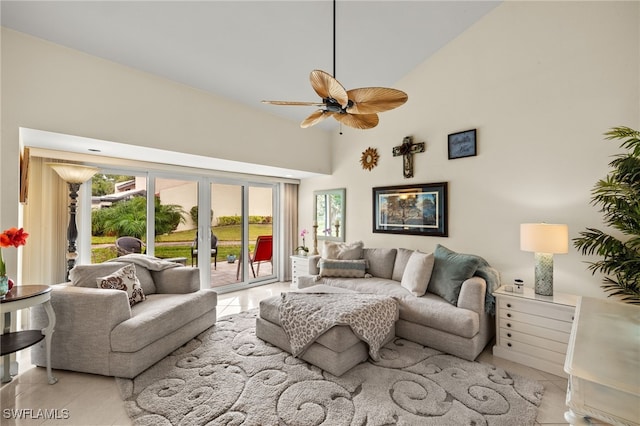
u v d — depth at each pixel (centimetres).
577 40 267
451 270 287
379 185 439
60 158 315
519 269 302
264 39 288
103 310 218
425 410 180
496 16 315
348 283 352
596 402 74
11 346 194
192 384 207
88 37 248
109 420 173
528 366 239
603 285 251
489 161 323
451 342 253
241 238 495
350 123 240
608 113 251
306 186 558
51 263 313
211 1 236
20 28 230
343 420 171
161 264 325
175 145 323
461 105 346
